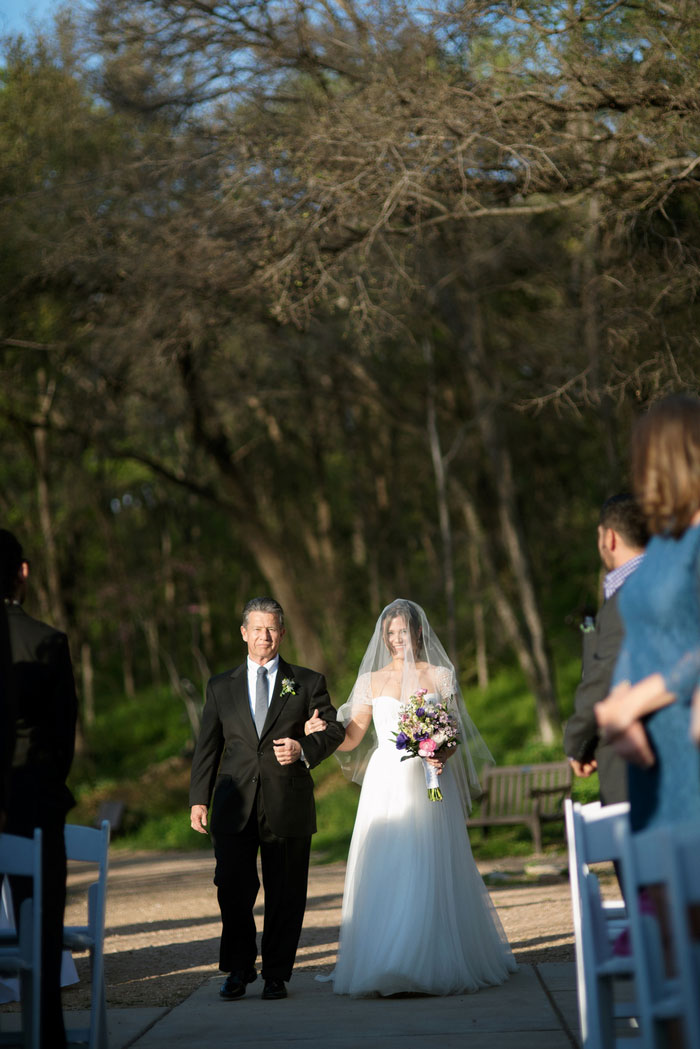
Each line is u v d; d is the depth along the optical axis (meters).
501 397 19.05
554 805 14.55
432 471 27.11
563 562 28.17
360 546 30.78
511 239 15.14
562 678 24.44
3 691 3.16
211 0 12.22
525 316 19.48
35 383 22.80
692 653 2.51
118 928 9.21
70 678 4.02
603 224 10.76
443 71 10.78
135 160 14.56
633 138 9.85
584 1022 3.61
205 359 20.58
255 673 5.95
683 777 2.54
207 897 11.30
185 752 26.55
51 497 27.84
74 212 15.45
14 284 16.97
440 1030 4.64
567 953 6.47
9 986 5.71
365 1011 5.14
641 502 2.73
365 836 5.76
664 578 2.60
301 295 11.69
